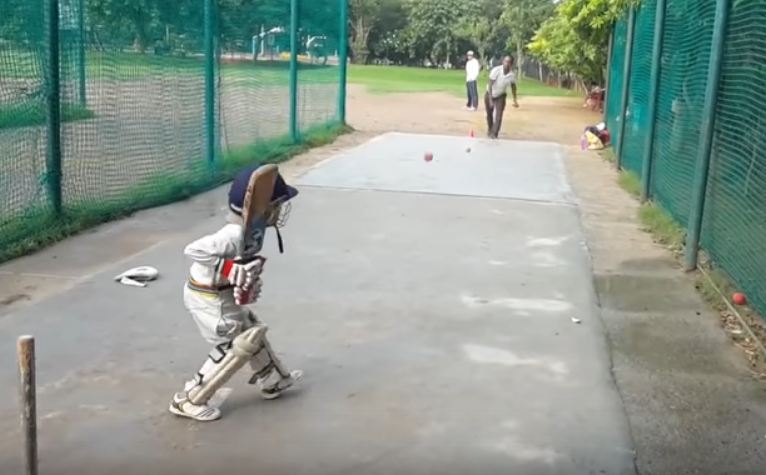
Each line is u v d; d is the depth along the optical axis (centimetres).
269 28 1295
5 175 713
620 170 1288
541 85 4634
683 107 835
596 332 533
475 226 836
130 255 682
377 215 872
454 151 1471
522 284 635
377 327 529
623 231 837
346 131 1723
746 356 500
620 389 447
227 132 1144
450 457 368
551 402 427
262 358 410
